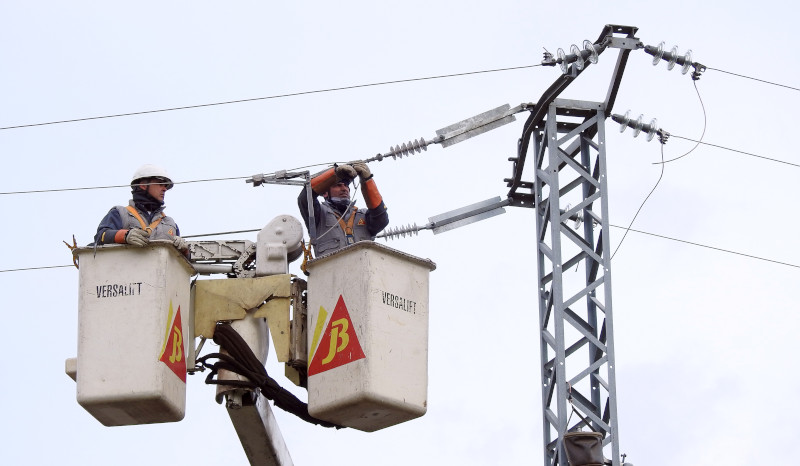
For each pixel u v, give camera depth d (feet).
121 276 60.49
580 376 72.02
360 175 69.31
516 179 79.61
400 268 61.87
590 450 68.74
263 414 63.57
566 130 77.05
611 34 75.10
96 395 59.47
